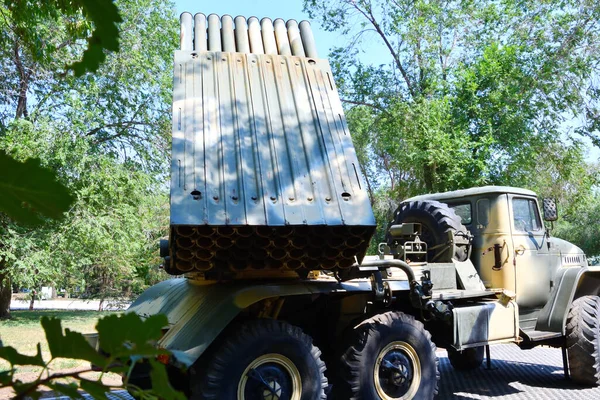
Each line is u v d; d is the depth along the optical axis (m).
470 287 5.65
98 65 0.43
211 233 3.60
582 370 6.23
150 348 0.40
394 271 5.27
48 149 11.81
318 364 4.20
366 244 3.96
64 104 12.92
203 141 3.90
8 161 0.37
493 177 14.70
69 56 11.43
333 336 4.92
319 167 4.00
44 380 0.41
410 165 15.33
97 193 13.12
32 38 2.60
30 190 0.38
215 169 3.79
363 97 16.98
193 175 3.72
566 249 6.74
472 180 13.91
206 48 4.52
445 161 13.76
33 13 1.88
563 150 15.73
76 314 14.48
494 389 6.17
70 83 11.91
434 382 4.76
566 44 15.06
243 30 4.74
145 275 17.09
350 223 3.75
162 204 16.12
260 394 3.90
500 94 14.66
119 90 15.20
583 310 6.31
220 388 3.79
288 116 4.23
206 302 4.30
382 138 16.69
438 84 15.41
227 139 3.96
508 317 5.60
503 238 5.99
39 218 0.40
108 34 0.43
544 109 15.27
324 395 4.21
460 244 5.87
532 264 6.18
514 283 5.96
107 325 0.39
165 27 15.86
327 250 3.99
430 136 13.79
